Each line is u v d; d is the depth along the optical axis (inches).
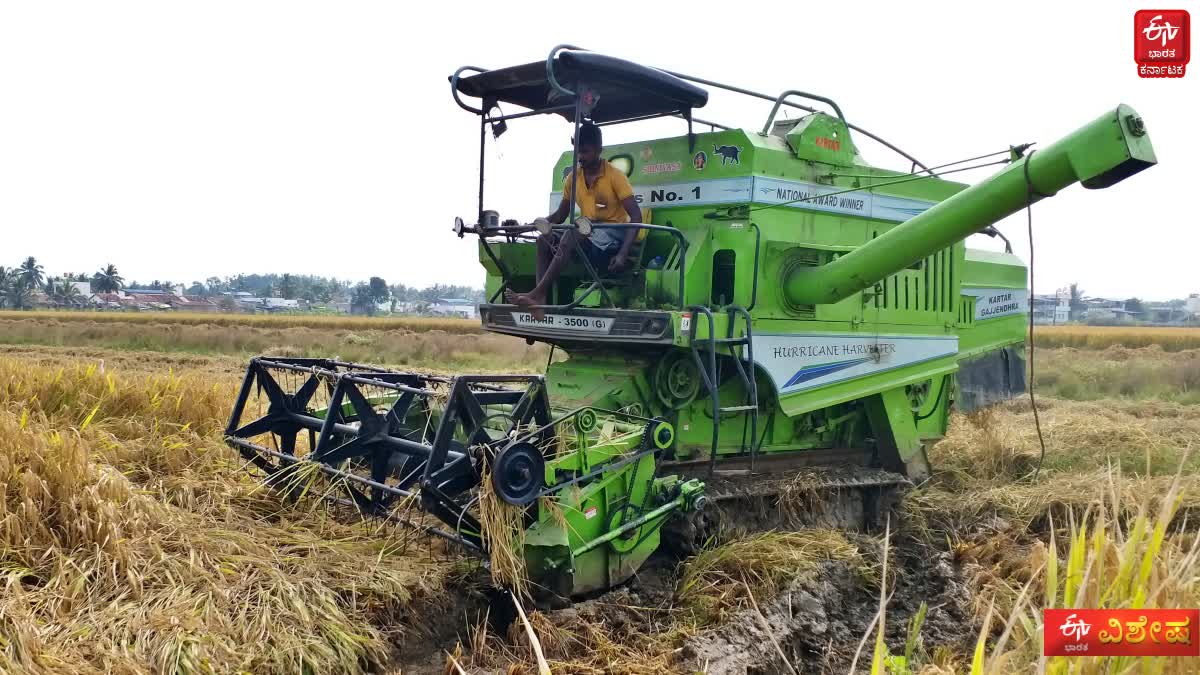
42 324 1270.9
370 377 243.1
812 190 279.4
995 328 375.6
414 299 6008.9
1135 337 1615.4
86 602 171.9
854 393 298.7
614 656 189.2
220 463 260.1
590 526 212.4
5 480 195.3
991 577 238.2
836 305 291.7
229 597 180.7
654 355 267.1
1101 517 145.5
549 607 207.2
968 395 365.7
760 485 265.9
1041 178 229.5
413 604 201.2
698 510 238.5
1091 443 412.5
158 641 162.2
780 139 277.1
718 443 277.4
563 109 247.1
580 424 209.5
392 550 220.5
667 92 250.4
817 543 249.4
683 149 277.9
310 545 213.0
